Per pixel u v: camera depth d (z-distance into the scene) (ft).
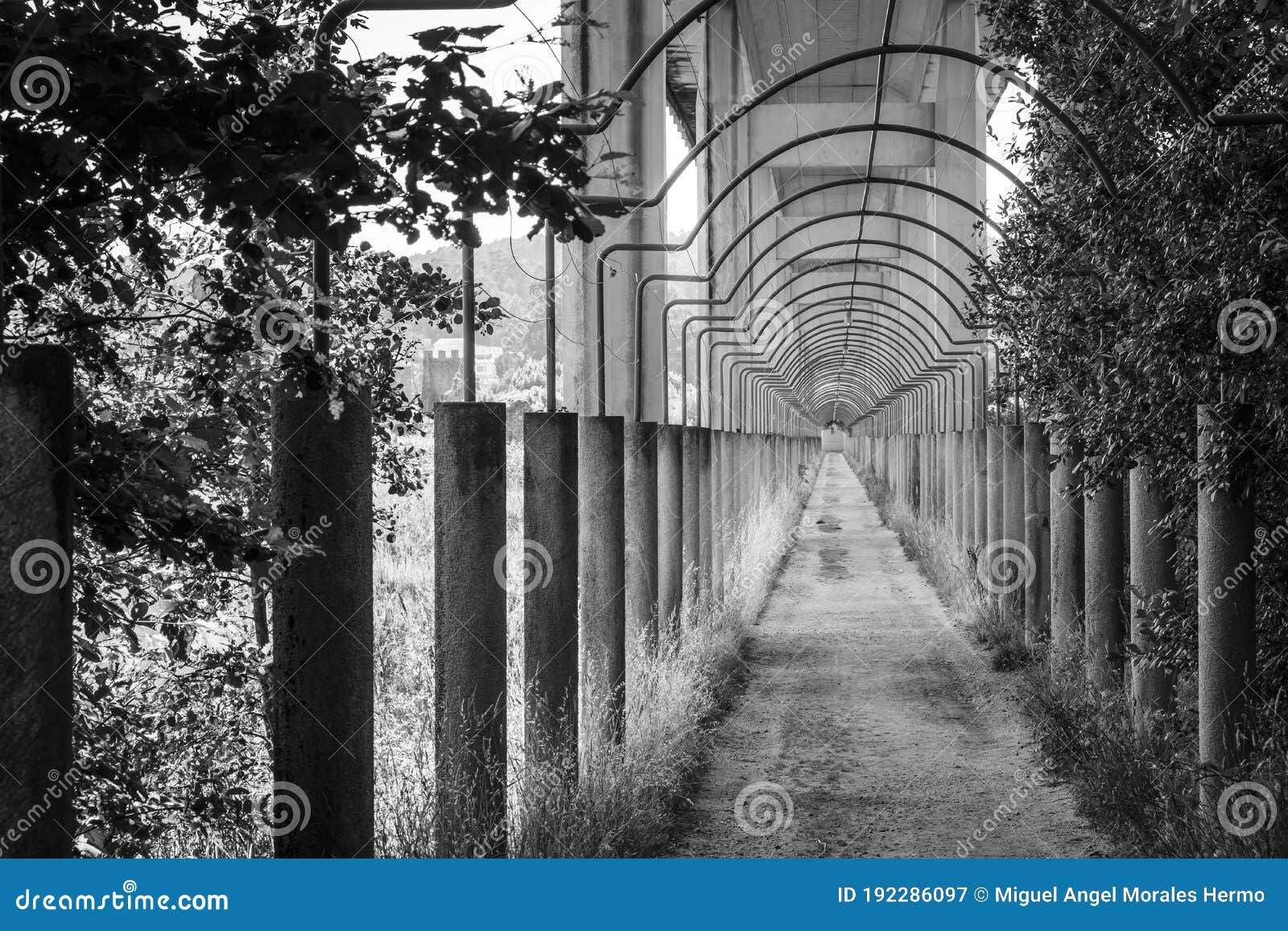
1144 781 19.10
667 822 19.98
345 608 11.78
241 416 12.80
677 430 34.04
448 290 18.98
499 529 16.30
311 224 8.31
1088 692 25.27
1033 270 25.80
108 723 13.62
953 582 47.88
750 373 89.04
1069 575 29.07
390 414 19.49
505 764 16.44
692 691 27.32
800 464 139.85
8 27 7.63
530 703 19.29
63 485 8.36
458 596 16.15
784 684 33.32
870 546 74.95
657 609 30.01
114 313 12.92
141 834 13.29
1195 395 17.44
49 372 8.27
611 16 34.58
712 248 66.69
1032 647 33.55
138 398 14.05
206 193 8.14
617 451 24.29
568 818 17.40
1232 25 15.81
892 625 43.32
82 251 9.93
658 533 32.50
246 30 8.70
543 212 8.63
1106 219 19.61
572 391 36.06
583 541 24.03
